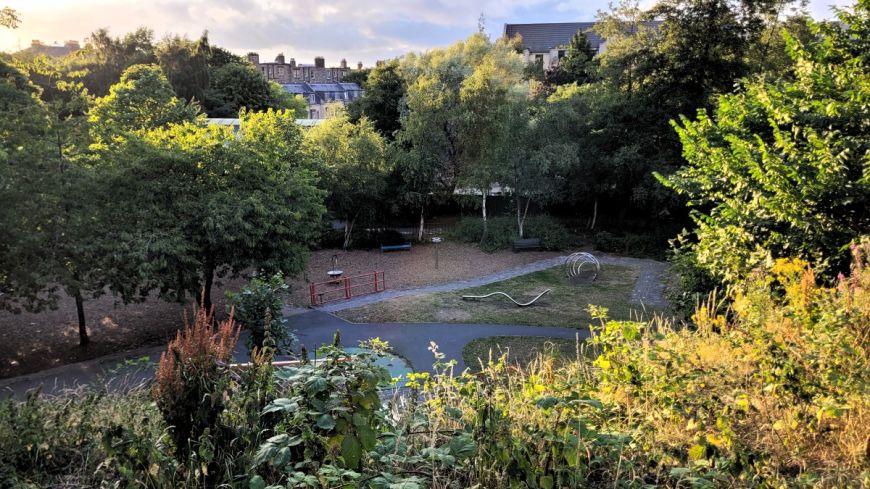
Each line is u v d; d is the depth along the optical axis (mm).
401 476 3318
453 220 37844
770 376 4344
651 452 3828
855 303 4586
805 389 4203
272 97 57031
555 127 28781
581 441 3402
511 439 3346
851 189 8297
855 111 9172
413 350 15344
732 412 4121
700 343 5250
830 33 10570
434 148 30156
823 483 3463
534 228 31016
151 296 20719
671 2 26750
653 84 27688
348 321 18234
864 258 5703
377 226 31406
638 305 20016
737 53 26344
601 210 35094
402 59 34656
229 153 17281
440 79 31625
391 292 22141
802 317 4988
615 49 30562
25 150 13883
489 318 18406
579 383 4605
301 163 23531
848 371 4098
